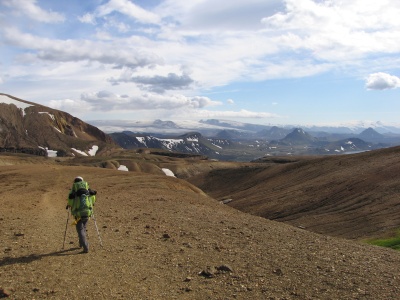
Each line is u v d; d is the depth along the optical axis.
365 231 43.19
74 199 11.35
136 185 37.12
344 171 82.69
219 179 134.12
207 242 12.52
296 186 84.44
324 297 7.77
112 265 9.91
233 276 9.06
